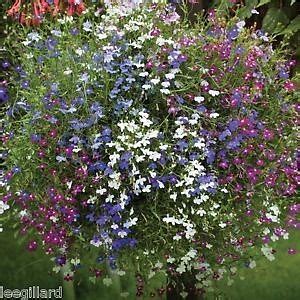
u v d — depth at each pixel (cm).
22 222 129
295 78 145
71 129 126
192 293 143
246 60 132
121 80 125
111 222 124
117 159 123
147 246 126
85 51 133
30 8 164
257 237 131
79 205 127
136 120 126
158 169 126
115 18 135
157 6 137
